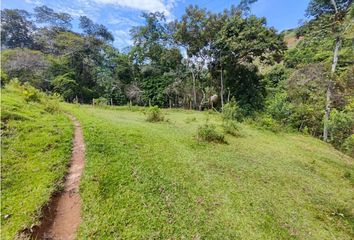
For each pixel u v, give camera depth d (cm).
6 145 502
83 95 2820
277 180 654
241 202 495
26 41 3584
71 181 446
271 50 1975
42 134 590
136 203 413
